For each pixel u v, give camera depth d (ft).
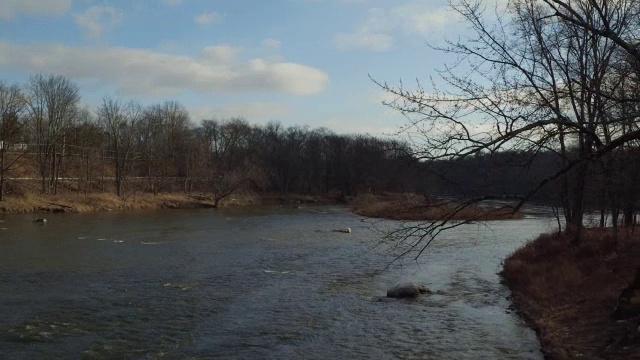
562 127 24.89
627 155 32.86
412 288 66.13
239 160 339.98
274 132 388.98
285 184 355.15
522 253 85.05
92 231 133.80
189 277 77.20
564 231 89.10
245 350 45.09
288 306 60.44
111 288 68.59
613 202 60.75
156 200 242.78
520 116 23.98
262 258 96.58
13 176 223.92
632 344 38.70
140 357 43.09
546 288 62.28
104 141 280.92
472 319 54.95
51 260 89.04
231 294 66.28
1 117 196.95
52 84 230.89
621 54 34.06
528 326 51.90
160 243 114.62
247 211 233.14
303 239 126.93
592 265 65.41
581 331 45.14
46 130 231.30
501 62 26.48
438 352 44.50
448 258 98.22
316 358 43.14
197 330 50.75
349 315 56.65
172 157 303.48
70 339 47.39
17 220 156.15
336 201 327.67
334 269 85.92
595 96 28.22
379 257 98.53
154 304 60.49
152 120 304.50
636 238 73.67
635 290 46.29
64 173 256.11
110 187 255.09
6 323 51.90
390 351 44.83
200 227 153.48
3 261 87.20
